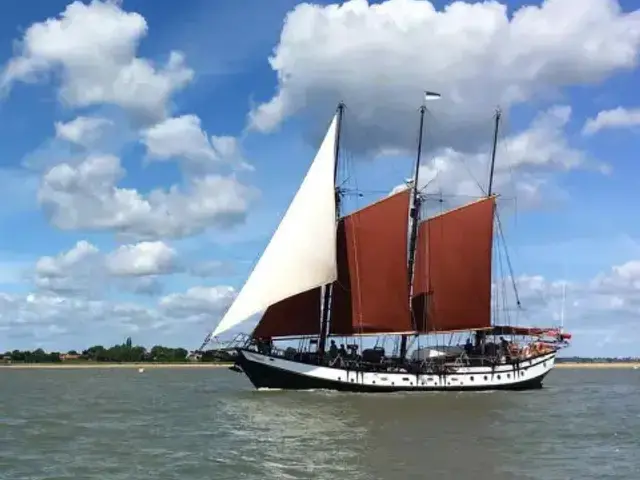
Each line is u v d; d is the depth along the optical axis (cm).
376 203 7650
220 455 3772
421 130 8075
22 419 5469
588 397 7700
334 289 7669
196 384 11131
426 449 3962
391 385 7419
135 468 3444
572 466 3538
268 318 7512
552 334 8300
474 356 7981
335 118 7512
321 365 7406
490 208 7994
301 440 4259
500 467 3500
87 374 17462
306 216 7369
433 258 7950
